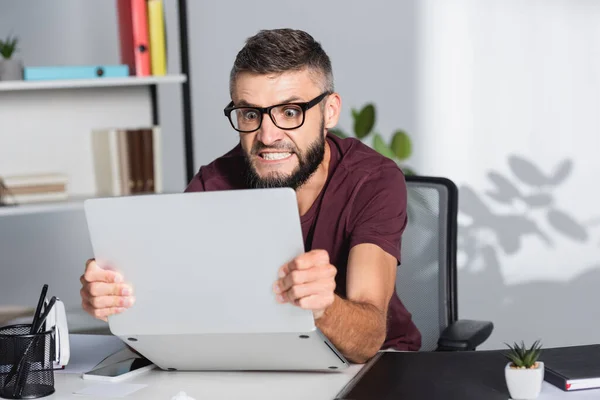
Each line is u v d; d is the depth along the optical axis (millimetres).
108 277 1468
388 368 1538
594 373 1415
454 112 4137
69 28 3732
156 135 3512
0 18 3623
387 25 4098
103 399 1456
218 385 1518
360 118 3629
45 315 1518
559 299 4199
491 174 4164
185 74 3580
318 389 1469
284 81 1720
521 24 4094
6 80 3248
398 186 1892
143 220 1413
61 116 3555
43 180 3373
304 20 4051
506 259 4199
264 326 1428
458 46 4105
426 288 2230
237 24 4008
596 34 4090
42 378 1483
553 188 4164
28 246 3674
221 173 2045
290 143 1753
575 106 4125
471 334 2014
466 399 1358
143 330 1498
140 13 3426
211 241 1388
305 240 1912
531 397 1356
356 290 1686
